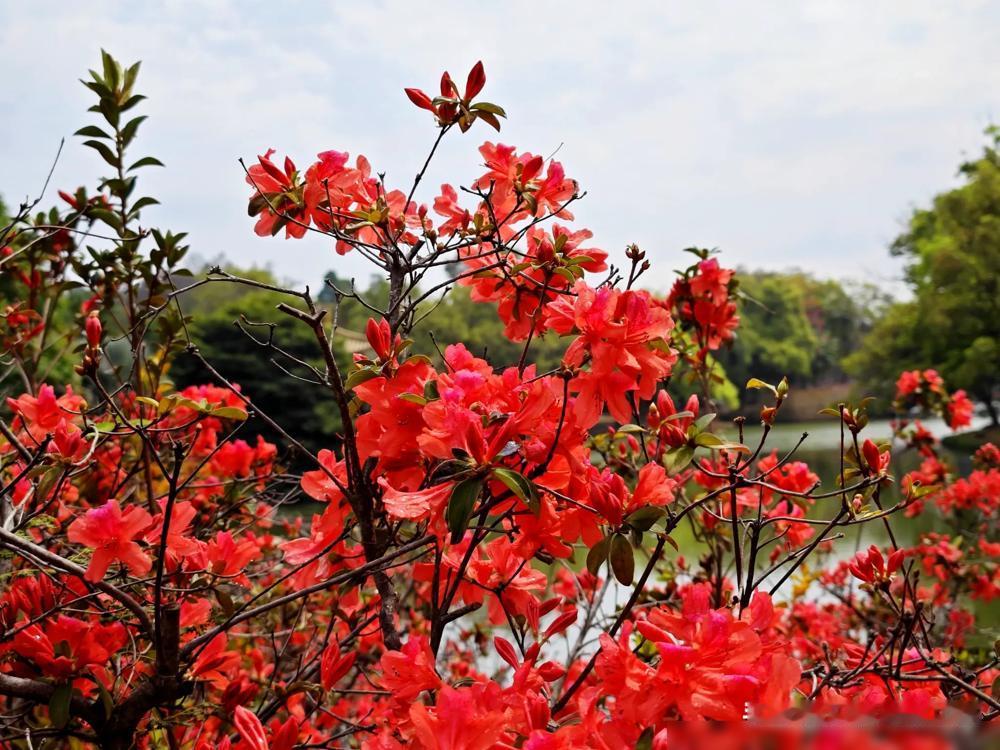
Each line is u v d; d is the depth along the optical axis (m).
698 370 3.35
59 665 1.57
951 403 5.74
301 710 2.78
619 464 3.08
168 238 2.81
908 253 34.91
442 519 1.38
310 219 2.00
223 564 1.81
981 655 3.99
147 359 2.90
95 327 1.73
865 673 1.65
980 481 5.32
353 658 1.75
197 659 1.71
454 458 1.30
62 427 1.86
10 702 2.53
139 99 2.86
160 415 1.73
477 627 4.19
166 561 1.83
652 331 1.49
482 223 2.17
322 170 1.97
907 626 1.70
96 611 1.79
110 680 1.90
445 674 3.89
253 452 3.76
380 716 2.33
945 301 27.45
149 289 2.91
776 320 46.19
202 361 1.67
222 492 3.33
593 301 1.51
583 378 1.50
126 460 3.46
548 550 1.60
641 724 1.16
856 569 1.79
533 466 1.45
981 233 27.30
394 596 1.73
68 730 1.59
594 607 2.87
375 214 2.04
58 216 3.16
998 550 4.71
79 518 1.46
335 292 1.88
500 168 2.21
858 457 1.89
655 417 2.04
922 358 29.02
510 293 2.20
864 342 31.50
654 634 1.20
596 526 1.54
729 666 1.16
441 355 1.70
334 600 2.28
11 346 3.03
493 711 1.25
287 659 2.84
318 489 1.72
